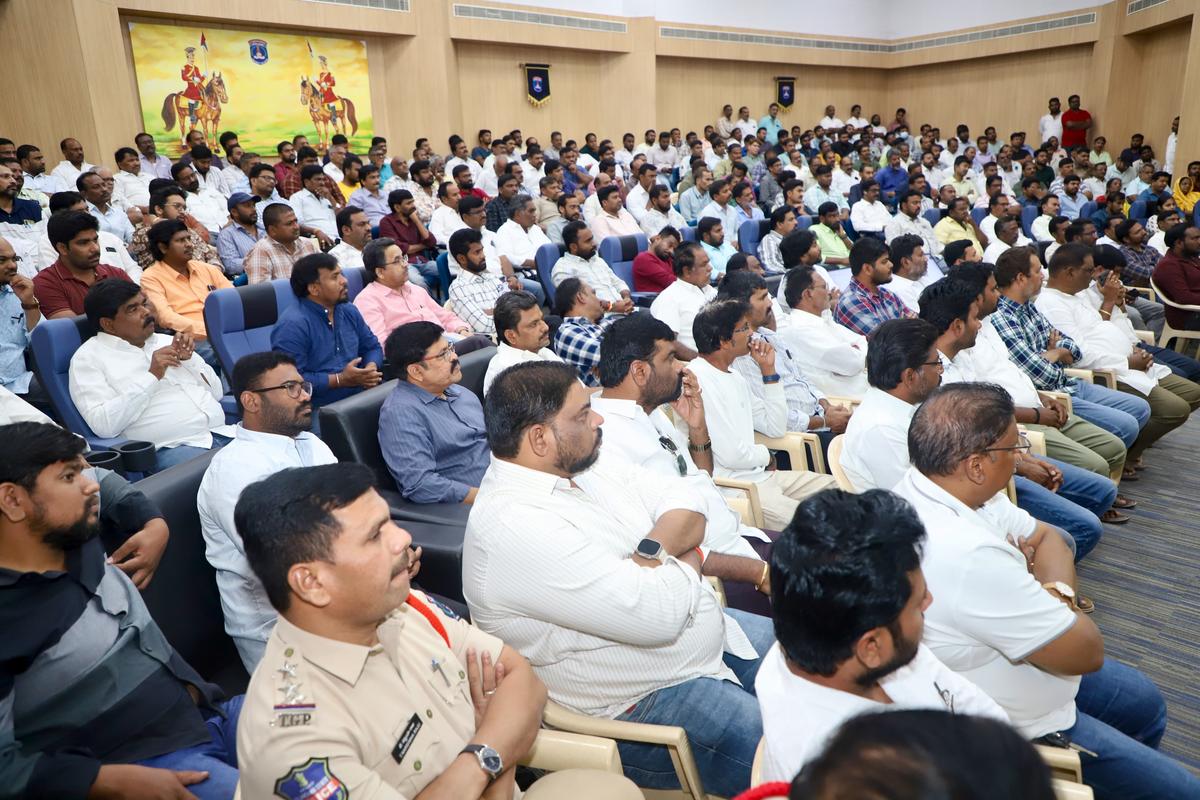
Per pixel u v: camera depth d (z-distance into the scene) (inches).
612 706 59.6
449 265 211.0
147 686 56.2
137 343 112.3
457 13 402.9
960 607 54.7
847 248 279.1
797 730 41.0
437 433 97.1
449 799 43.4
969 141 529.0
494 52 436.1
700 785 56.0
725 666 63.1
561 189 289.1
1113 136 474.9
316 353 134.0
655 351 82.2
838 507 41.6
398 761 43.2
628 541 63.8
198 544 71.9
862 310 150.7
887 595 38.8
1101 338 147.9
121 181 269.6
